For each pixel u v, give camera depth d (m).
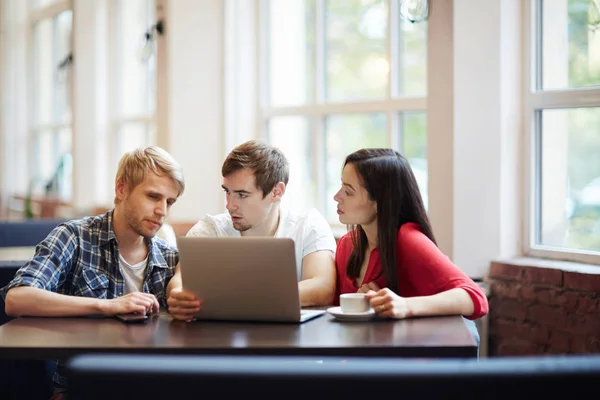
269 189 2.44
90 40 6.21
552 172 3.21
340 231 4.06
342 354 1.69
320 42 4.27
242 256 1.99
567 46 3.14
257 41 4.66
